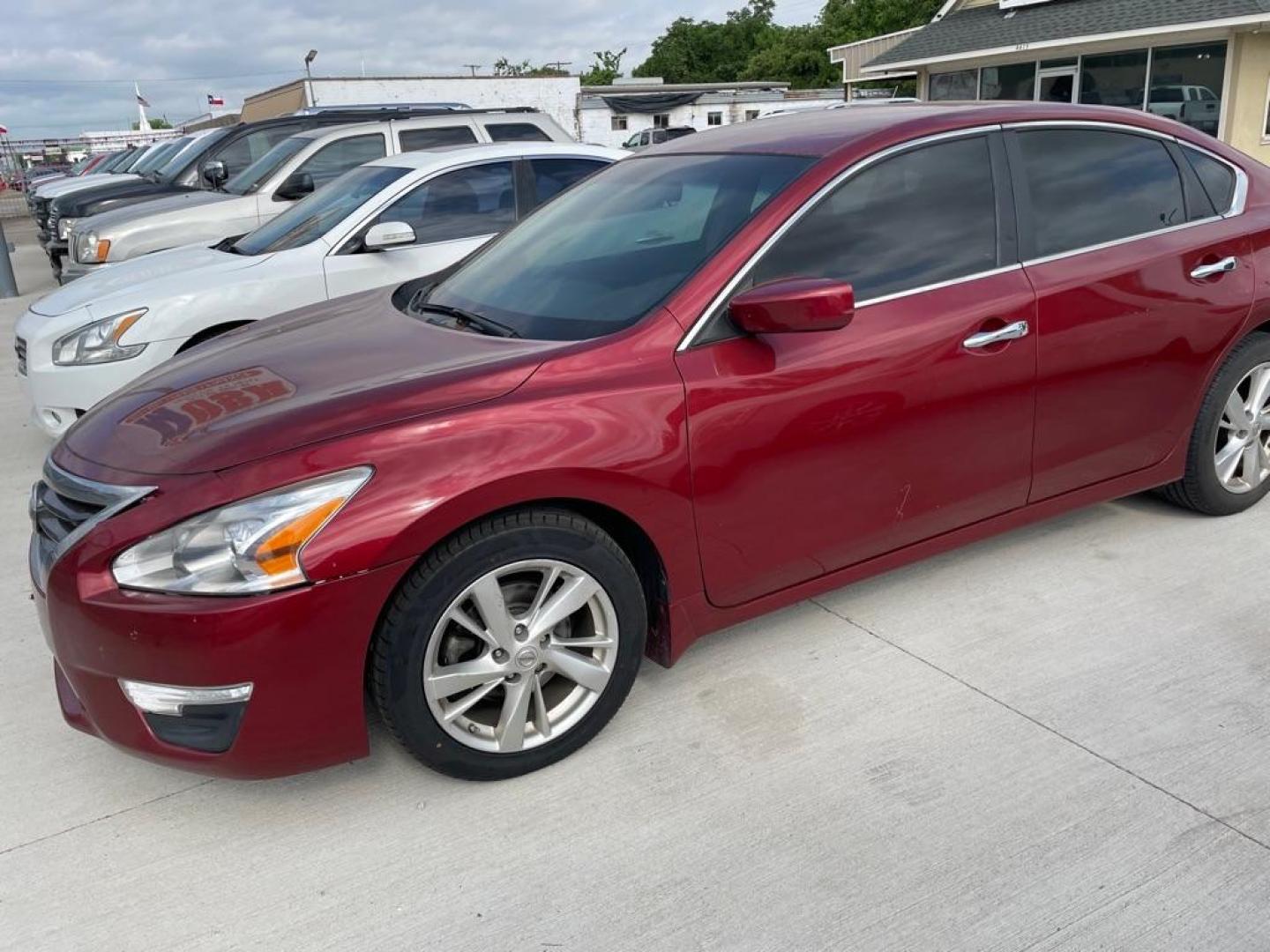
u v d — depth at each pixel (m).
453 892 2.38
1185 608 3.46
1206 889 2.28
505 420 2.54
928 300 3.12
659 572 2.85
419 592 2.47
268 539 2.33
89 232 8.02
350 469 2.40
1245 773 2.64
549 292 3.20
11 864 2.54
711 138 3.74
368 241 5.52
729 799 2.66
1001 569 3.81
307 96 28.00
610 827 2.57
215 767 2.46
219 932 2.30
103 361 5.13
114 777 2.88
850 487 3.06
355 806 2.71
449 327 3.19
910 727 2.91
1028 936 2.18
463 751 2.65
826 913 2.27
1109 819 2.51
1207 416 3.84
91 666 2.44
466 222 6.11
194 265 5.78
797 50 64.25
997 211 3.31
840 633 3.44
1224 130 17.55
